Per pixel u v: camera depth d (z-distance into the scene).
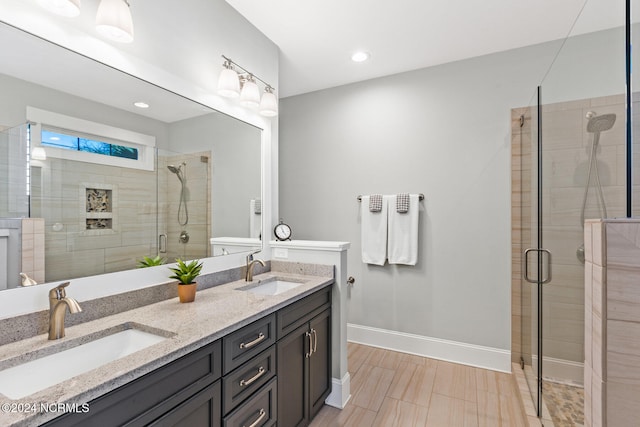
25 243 1.08
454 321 2.65
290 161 3.39
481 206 2.56
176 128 1.64
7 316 1.02
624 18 1.01
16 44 1.07
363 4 1.92
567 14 2.01
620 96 1.04
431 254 2.73
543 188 1.81
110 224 1.35
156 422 0.93
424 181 2.76
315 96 3.26
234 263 2.02
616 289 0.72
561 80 1.57
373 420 1.89
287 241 2.36
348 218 3.09
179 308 1.41
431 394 2.16
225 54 1.94
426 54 2.53
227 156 1.98
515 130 2.43
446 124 2.68
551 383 1.60
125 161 1.41
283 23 2.13
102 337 1.14
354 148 3.06
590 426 0.81
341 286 2.10
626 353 0.72
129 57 1.42
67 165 1.21
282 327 1.56
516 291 2.43
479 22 2.10
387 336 2.89
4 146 1.04
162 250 1.57
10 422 0.64
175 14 1.63
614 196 1.06
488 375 2.41
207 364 1.12
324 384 1.99
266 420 1.44
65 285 1.07
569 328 1.40
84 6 1.25
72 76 1.22
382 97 2.94
